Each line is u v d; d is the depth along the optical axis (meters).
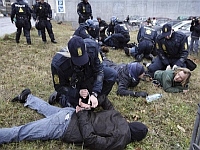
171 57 4.04
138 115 2.67
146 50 5.23
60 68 2.12
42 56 5.11
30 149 2.00
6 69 4.07
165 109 2.85
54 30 10.91
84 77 2.21
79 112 2.10
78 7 7.57
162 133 2.35
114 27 6.59
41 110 2.55
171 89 3.44
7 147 2.01
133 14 23.11
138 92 3.17
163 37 3.89
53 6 20.03
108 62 3.92
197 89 3.65
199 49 6.95
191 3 22.75
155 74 3.76
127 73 3.31
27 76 3.76
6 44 6.04
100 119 2.09
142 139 2.16
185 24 8.84
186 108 2.92
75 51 1.87
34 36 7.87
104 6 22.75
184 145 2.16
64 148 2.05
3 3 18.78
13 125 2.35
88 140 1.93
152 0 23.00
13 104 2.76
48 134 2.05
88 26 4.18
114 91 3.29
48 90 3.25
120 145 1.96
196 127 1.68
